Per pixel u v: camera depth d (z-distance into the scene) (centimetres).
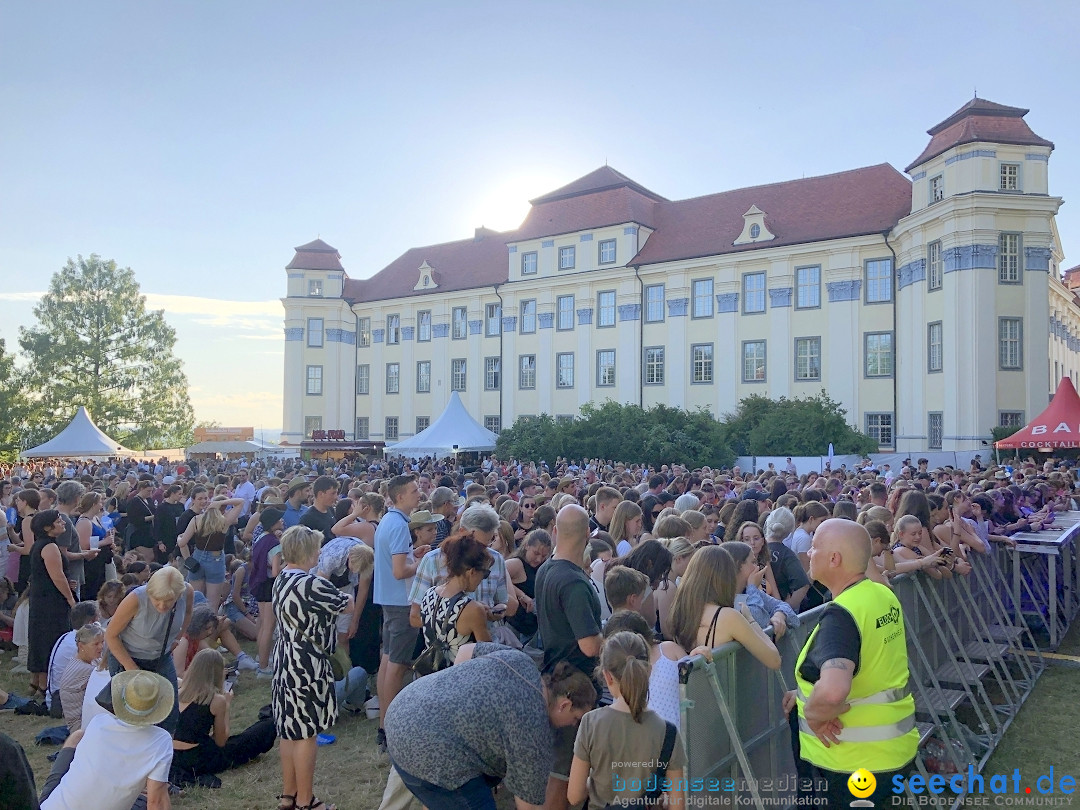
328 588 538
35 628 816
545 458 3531
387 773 630
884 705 394
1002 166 3081
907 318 3478
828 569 410
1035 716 740
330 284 5650
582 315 4544
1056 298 4522
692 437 3447
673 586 575
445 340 5203
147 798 464
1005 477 1514
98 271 5803
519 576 680
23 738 712
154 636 586
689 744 399
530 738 392
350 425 5666
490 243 5472
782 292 3875
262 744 669
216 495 1262
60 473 2866
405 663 657
